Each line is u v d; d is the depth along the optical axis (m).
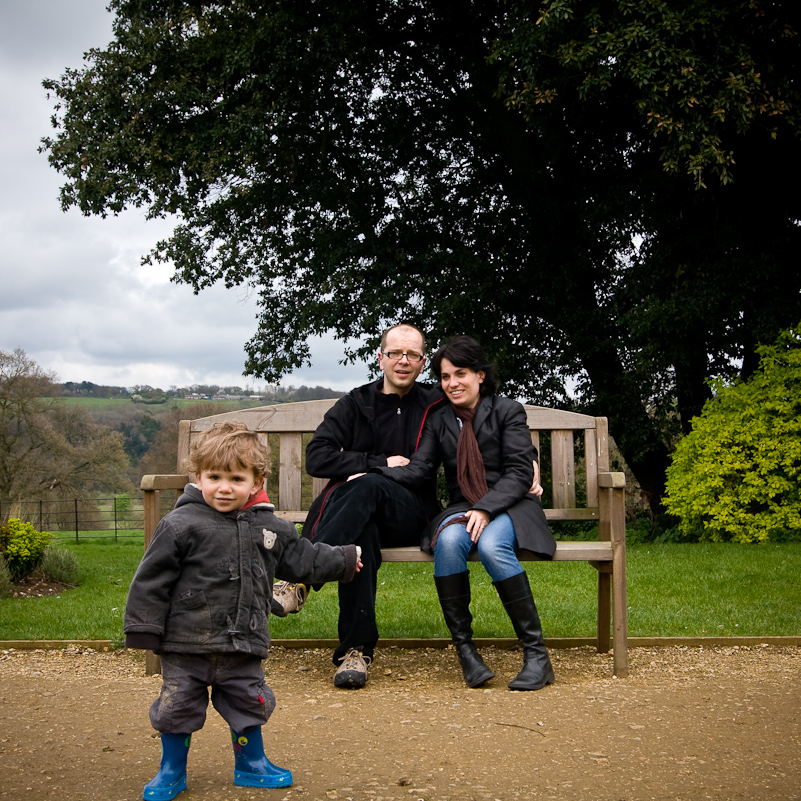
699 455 10.94
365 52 14.73
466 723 2.87
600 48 10.80
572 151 14.03
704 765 2.43
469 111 15.42
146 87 14.42
